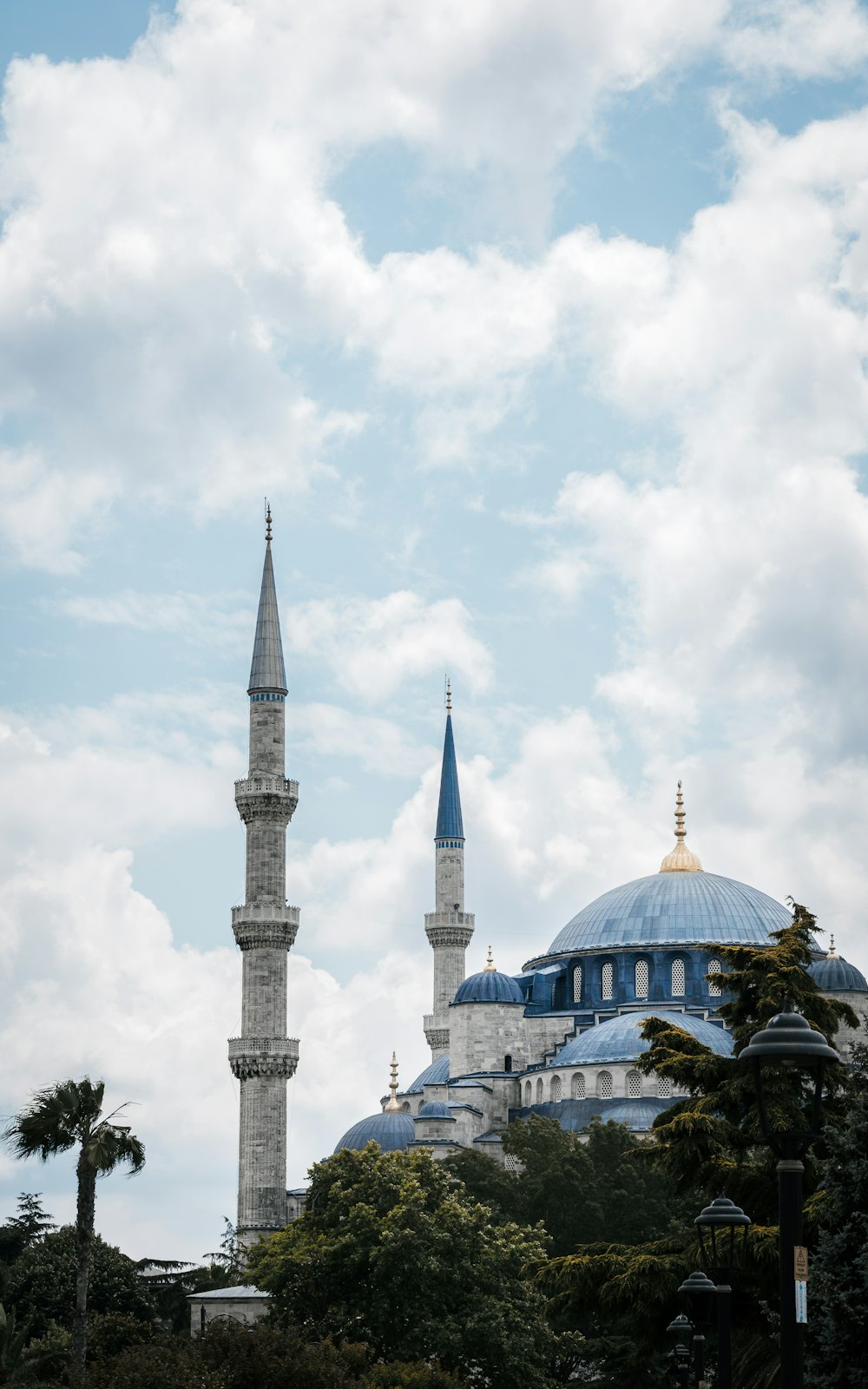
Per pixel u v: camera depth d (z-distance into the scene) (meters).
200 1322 113.88
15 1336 71.62
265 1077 146.38
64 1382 66.69
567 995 160.62
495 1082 151.12
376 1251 89.06
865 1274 48.44
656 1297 59.78
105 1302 121.19
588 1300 63.28
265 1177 144.50
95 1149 68.31
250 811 151.75
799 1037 28.50
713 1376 74.44
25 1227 141.12
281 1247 98.06
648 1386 96.56
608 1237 113.81
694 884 163.00
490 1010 154.75
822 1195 55.56
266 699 154.88
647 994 156.75
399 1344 87.06
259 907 148.88
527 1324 89.31
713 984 66.62
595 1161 119.19
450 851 185.75
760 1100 28.58
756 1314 59.59
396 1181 95.69
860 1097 52.88
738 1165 61.16
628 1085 139.62
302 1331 87.12
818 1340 50.34
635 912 160.62
